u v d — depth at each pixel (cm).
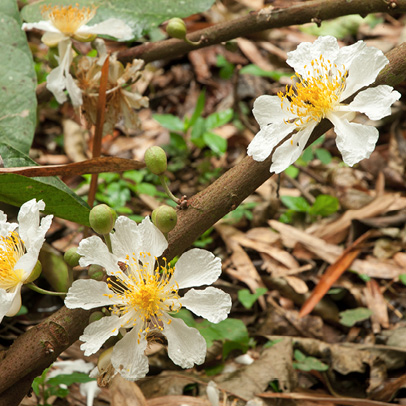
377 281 41
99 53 33
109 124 35
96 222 22
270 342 36
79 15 33
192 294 22
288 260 42
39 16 37
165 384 33
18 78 34
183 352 22
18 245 23
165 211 22
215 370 35
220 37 35
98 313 22
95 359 34
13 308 22
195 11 37
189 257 22
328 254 42
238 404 32
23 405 31
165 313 22
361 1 31
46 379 32
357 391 34
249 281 41
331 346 36
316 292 39
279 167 23
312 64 24
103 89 31
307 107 23
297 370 35
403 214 44
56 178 27
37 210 22
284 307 39
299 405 32
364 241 43
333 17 32
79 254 22
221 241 44
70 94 33
